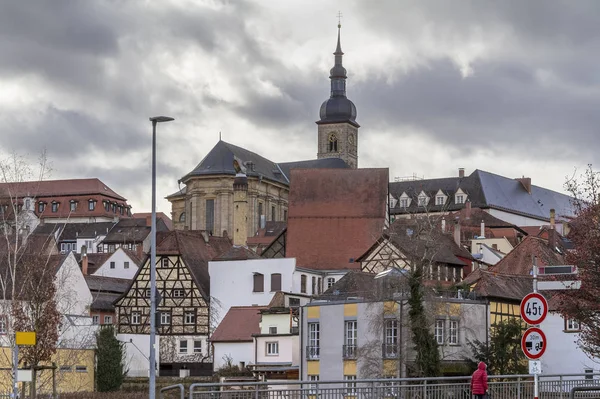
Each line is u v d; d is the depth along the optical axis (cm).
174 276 11762
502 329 7394
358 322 7469
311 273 11675
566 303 4709
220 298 11544
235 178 17975
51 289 7800
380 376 7181
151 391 4431
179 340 11581
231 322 10081
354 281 9131
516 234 16525
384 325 7250
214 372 9969
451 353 7319
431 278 8369
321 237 12631
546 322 7856
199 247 12338
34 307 7650
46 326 7644
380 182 13025
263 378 8819
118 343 9512
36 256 7938
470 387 4478
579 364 7800
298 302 10531
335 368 7594
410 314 7025
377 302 7325
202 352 11506
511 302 8062
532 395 4656
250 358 9781
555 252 10388
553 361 7825
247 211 18962
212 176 19588
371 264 10031
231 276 11531
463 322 7450
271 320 9475
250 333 9838
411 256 7625
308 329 7894
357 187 13050
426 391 4322
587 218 4750
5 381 7550
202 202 19750
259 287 11381
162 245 11925
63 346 9312
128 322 11819
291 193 13088
